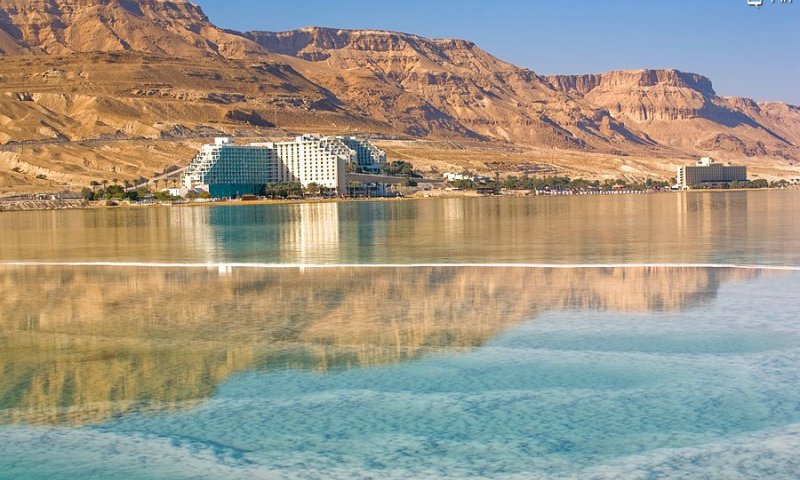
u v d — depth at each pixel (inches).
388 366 1684.3
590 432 1314.0
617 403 1433.3
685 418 1360.7
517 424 1352.1
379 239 5049.2
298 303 2448.3
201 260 3841.0
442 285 2758.4
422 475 1184.8
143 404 1482.5
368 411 1422.2
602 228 5816.9
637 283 2728.8
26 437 1343.5
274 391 1539.1
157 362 1753.2
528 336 1919.3
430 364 1690.5
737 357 1697.8
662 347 1790.1
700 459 1214.9
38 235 6309.1
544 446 1268.5
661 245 4266.7
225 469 1218.0
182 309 2389.3
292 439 1314.0
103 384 1601.9
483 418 1380.4
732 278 2807.6
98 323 2191.2
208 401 1492.4
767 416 1360.7
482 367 1659.7
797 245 4114.2
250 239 5305.1
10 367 1726.1
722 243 4323.3
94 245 5036.9
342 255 3946.9
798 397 1441.9
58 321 2229.3
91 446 1304.1
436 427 1348.4
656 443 1270.9
